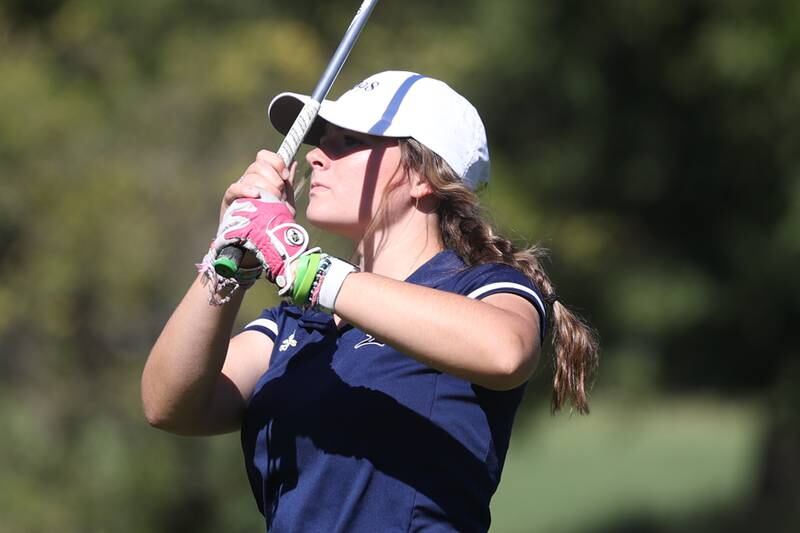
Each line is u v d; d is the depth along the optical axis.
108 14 41.81
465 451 10.30
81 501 35.38
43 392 35.66
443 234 11.12
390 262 11.05
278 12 42.84
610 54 44.78
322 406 10.43
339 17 41.97
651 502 66.62
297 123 10.89
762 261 47.00
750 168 46.06
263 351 11.51
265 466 10.74
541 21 43.34
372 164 11.02
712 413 95.00
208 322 10.80
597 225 45.00
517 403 10.77
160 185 34.84
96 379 35.47
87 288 34.50
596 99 44.38
